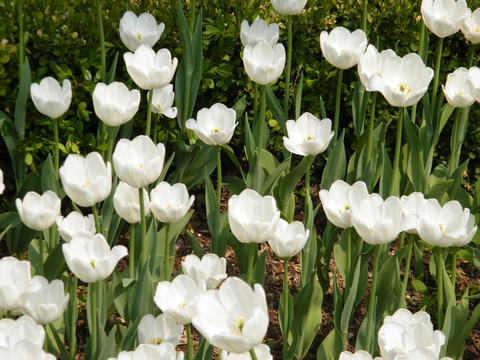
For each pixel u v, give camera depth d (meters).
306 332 2.49
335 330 2.42
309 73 3.01
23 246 2.65
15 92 2.75
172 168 3.03
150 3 2.93
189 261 2.31
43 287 2.18
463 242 2.31
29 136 2.73
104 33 2.85
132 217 2.38
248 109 3.06
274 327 2.66
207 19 2.93
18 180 2.72
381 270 2.46
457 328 2.46
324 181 2.69
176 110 2.72
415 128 2.68
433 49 3.04
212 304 1.98
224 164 3.13
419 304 2.75
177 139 2.88
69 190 2.21
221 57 2.95
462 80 2.61
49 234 2.53
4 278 2.14
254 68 2.51
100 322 2.30
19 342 2.00
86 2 2.88
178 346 2.57
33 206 2.29
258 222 2.17
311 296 2.43
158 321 2.24
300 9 2.63
